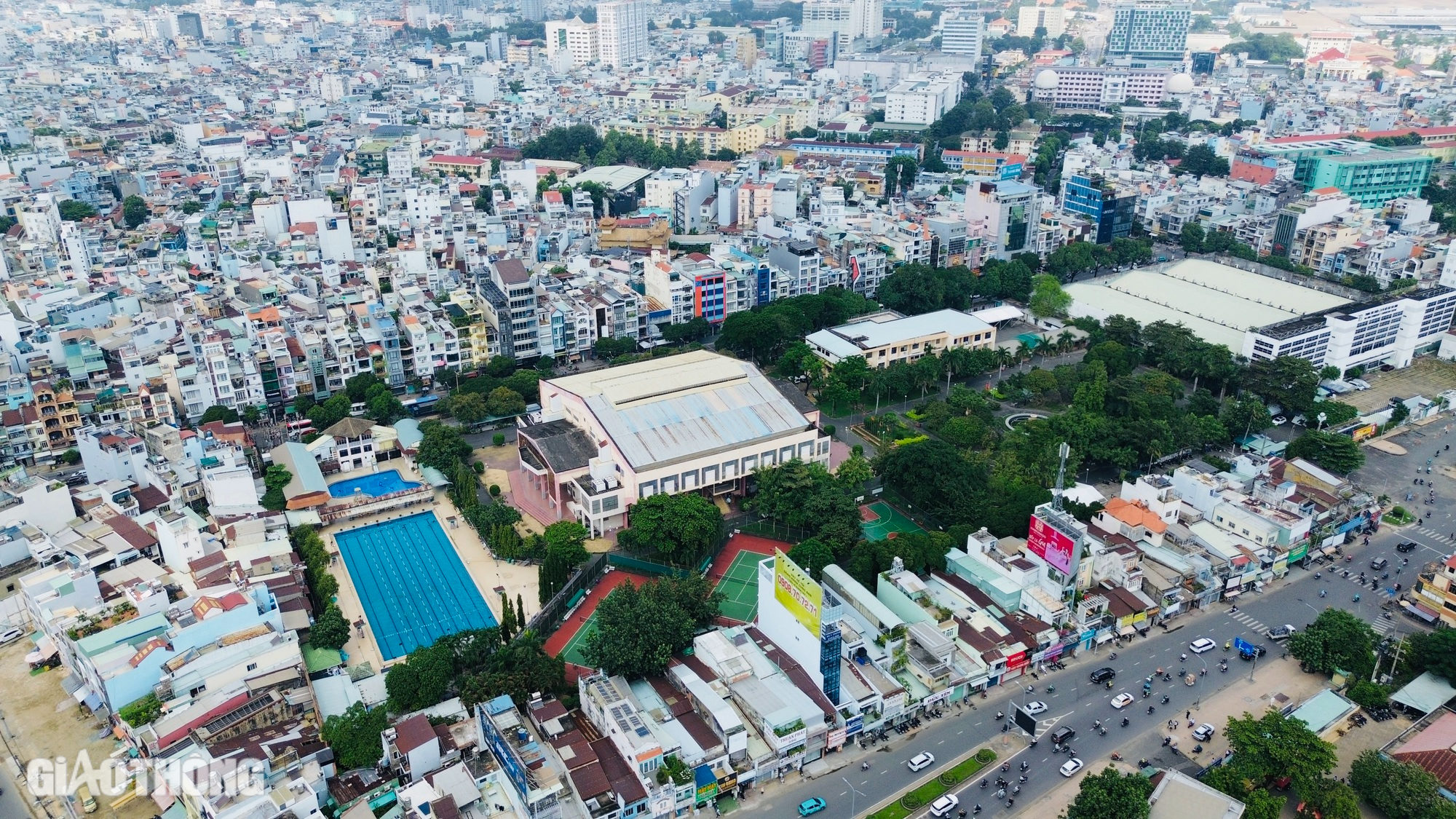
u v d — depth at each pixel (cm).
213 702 19812
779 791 19588
